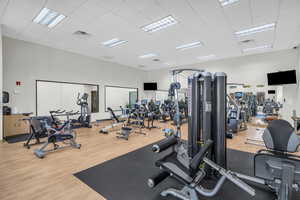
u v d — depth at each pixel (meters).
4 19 3.67
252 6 3.13
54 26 4.03
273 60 6.59
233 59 7.54
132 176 2.31
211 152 2.30
